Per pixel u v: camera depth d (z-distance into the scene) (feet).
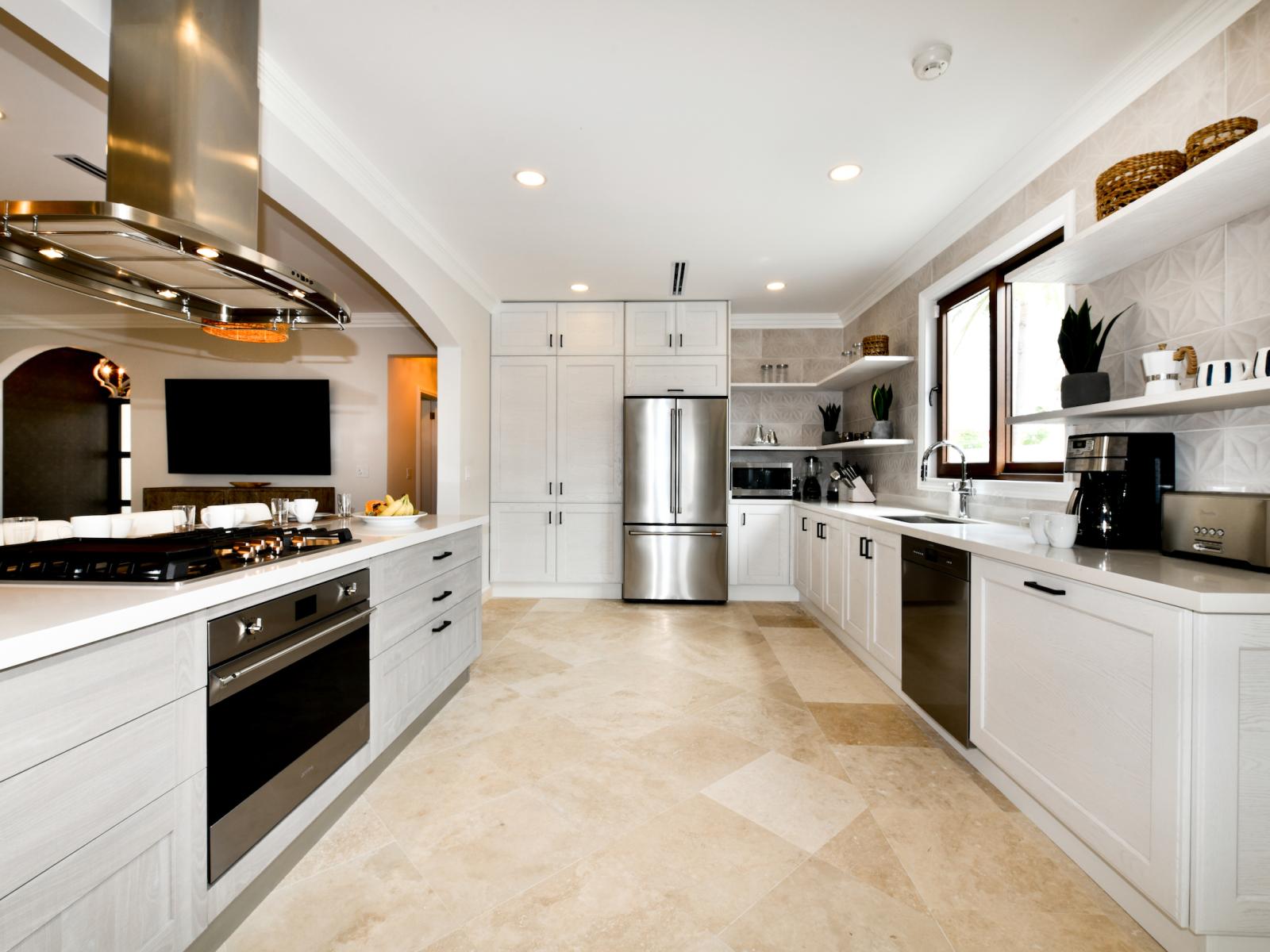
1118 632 4.42
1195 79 5.66
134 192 4.83
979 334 10.27
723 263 12.39
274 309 7.07
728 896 4.68
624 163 8.38
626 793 6.22
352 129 7.52
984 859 5.16
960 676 6.82
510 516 15.35
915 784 6.43
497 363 15.33
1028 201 8.26
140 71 4.79
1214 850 3.77
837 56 6.16
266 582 4.42
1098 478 5.97
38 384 18.47
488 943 4.20
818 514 12.86
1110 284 6.84
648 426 14.56
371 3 5.40
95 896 3.16
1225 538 4.72
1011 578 5.81
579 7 5.48
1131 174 5.41
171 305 6.37
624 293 14.61
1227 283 5.40
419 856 5.18
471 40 5.93
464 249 11.69
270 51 6.07
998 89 6.66
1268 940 3.82
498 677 9.71
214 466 16.87
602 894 4.71
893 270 12.67
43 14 4.51
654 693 9.04
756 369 16.84
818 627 12.83
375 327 17.02
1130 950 4.12
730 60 6.23
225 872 4.11
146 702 3.48
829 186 9.00
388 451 17.02
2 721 2.71
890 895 4.70
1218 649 3.72
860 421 15.30
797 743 7.41
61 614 3.14
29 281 13.85
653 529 14.62
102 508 20.11
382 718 6.40
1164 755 3.97
